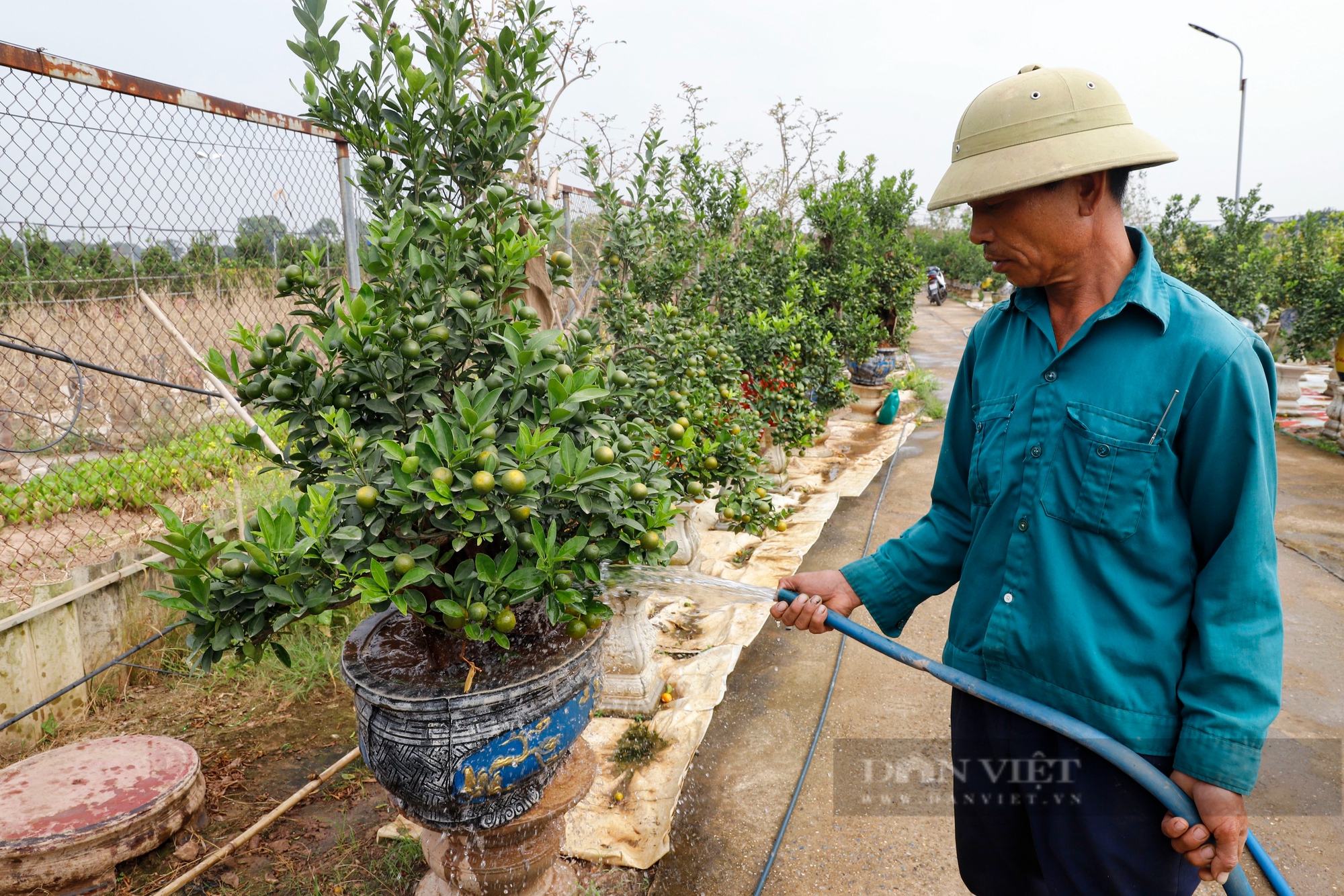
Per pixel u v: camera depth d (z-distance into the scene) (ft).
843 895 7.75
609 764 9.59
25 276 12.48
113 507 15.40
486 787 5.76
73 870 7.40
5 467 15.69
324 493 5.56
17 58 8.84
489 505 5.23
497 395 5.53
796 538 17.62
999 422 4.73
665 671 11.79
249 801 9.04
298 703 11.16
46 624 10.16
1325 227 41.37
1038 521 4.41
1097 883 4.42
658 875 8.00
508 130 6.91
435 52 6.71
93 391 15.44
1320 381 40.73
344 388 6.03
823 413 25.14
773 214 25.62
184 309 13.71
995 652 4.64
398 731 5.65
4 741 9.68
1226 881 4.35
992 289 99.25
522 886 6.77
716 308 20.10
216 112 11.53
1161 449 4.08
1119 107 4.25
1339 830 8.66
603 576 6.47
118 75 10.02
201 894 7.63
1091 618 4.26
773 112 28.04
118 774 8.36
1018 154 4.17
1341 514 19.76
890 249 34.78
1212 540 4.09
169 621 11.94
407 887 7.72
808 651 12.89
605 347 9.48
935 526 5.60
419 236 6.43
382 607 5.25
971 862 5.25
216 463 16.03
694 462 11.33
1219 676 3.92
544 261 8.53
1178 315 4.10
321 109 6.45
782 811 9.04
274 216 13.09
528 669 5.92
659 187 16.29
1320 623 13.74
